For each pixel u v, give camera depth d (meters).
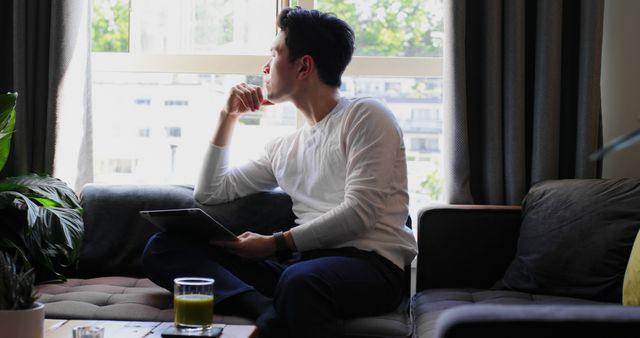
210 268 2.09
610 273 2.18
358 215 2.18
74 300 2.14
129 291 2.29
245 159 3.17
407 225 2.49
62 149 2.85
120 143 3.22
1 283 1.47
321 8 3.13
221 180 2.61
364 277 2.07
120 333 1.60
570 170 2.84
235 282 2.05
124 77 3.20
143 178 3.23
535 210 2.46
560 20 2.77
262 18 3.16
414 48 3.12
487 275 2.57
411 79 3.14
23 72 2.87
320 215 2.34
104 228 2.62
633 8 2.92
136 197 2.66
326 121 2.39
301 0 3.11
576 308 1.31
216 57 3.12
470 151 2.87
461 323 1.28
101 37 3.19
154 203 2.64
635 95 2.92
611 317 1.26
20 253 2.33
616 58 2.93
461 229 2.58
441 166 3.17
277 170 2.52
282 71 2.42
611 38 2.94
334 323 1.94
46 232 2.32
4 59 2.96
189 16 3.18
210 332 1.61
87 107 2.93
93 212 2.64
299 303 1.91
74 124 2.88
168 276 2.12
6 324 1.43
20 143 2.86
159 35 3.19
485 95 2.80
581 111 2.76
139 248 2.60
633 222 2.18
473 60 2.86
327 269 2.00
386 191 2.22
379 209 2.21
